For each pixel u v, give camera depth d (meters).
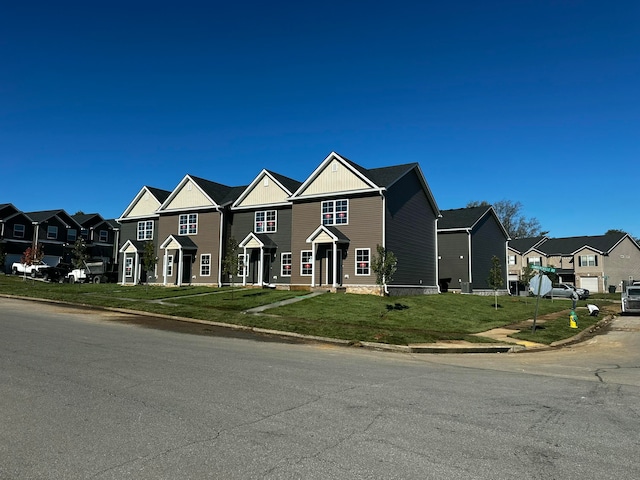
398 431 5.77
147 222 42.09
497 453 5.11
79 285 35.44
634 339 19.00
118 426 5.69
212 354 11.12
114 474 4.38
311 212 31.83
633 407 7.35
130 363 9.47
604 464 4.86
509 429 5.99
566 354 14.80
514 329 20.06
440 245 42.72
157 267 39.09
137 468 4.51
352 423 6.03
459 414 6.62
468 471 4.60
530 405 7.30
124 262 40.47
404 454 5.00
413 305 24.61
